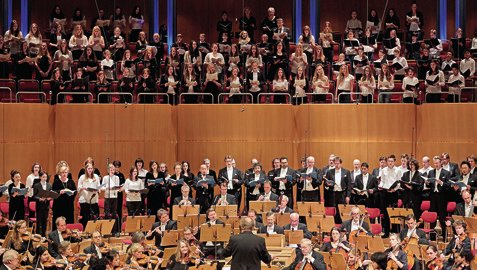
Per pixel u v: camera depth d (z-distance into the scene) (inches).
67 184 525.7
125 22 818.8
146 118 631.8
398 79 668.1
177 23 838.5
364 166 539.8
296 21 844.0
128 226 479.8
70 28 830.5
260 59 672.4
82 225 526.0
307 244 388.8
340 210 505.4
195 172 635.5
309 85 665.6
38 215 523.5
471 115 602.5
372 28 772.6
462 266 411.2
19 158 614.5
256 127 630.5
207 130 634.8
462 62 687.7
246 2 845.2
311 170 551.8
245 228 366.9
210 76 644.1
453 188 529.7
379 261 362.0
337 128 622.2
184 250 411.5
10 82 677.9
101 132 628.4
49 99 666.8
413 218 446.0
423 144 613.0
